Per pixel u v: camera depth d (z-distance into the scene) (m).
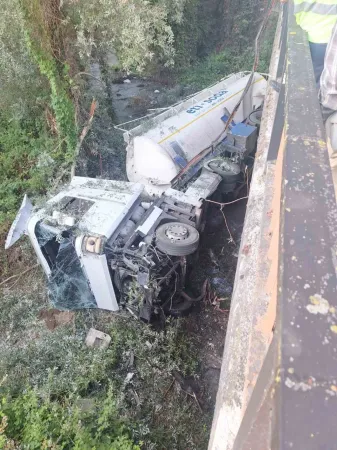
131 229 5.62
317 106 1.47
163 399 5.25
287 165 1.14
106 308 5.94
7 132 9.33
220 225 7.78
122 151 9.25
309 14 3.16
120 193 5.99
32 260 7.07
